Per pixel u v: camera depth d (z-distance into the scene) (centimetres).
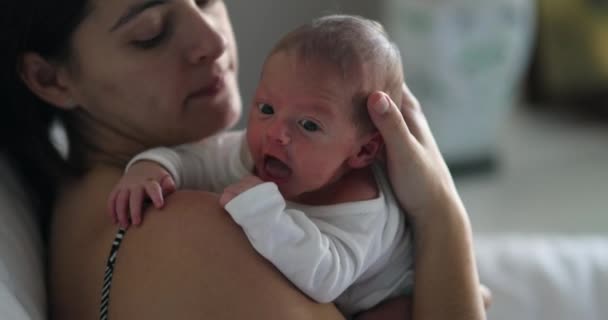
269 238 75
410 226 91
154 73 92
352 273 80
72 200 97
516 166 302
